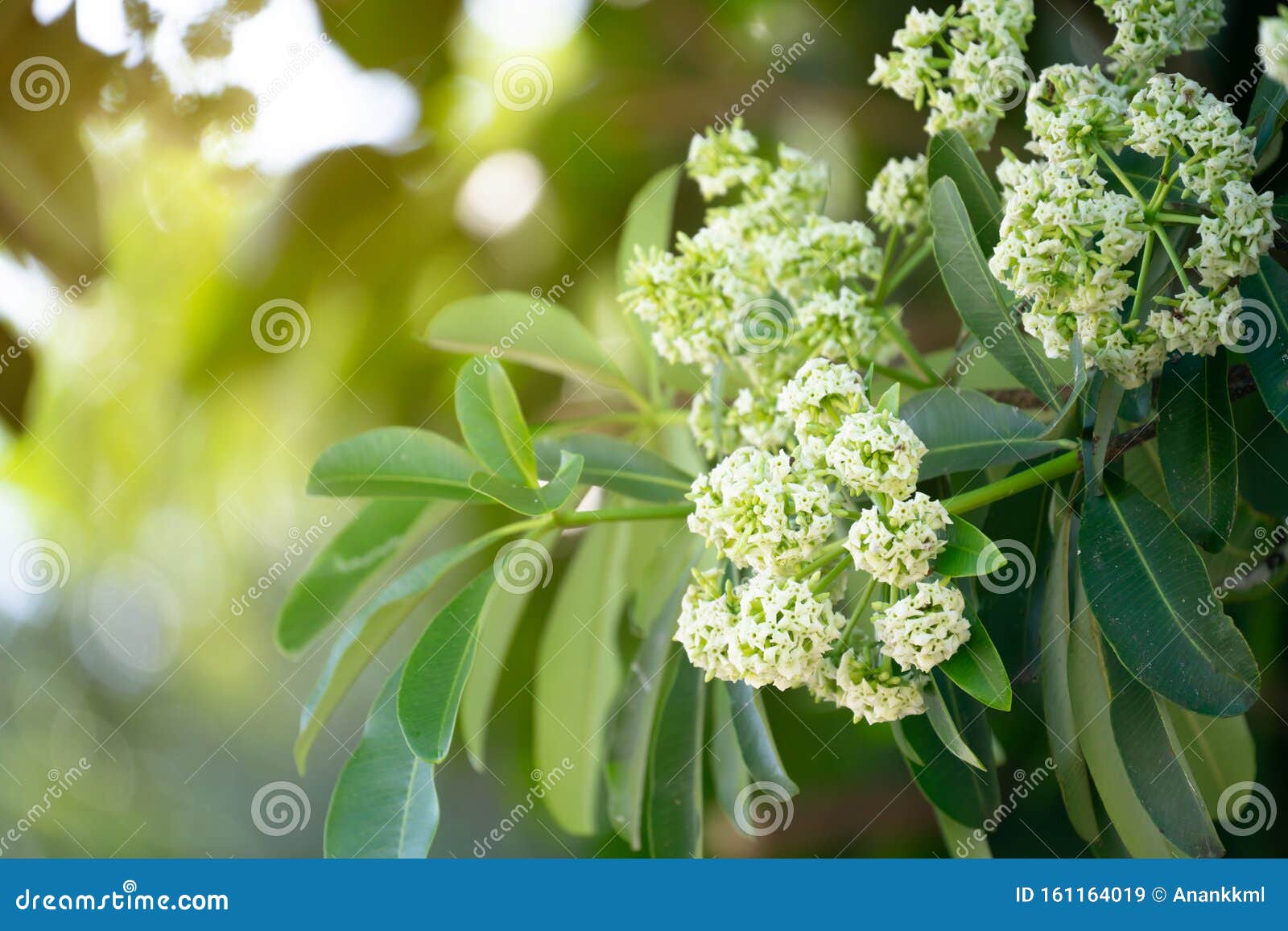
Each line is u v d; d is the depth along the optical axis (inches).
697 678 47.4
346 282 66.4
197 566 83.3
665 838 47.4
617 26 66.6
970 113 44.9
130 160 59.4
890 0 61.7
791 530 41.0
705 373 47.1
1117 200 41.4
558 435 50.9
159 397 70.1
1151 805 42.8
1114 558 42.3
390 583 45.5
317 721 45.9
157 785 92.7
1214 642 41.4
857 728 64.5
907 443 40.6
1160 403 43.3
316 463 44.3
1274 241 43.6
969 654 41.2
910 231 49.8
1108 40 55.2
